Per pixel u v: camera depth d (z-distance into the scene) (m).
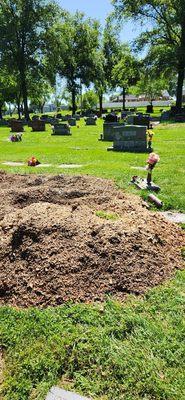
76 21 30.88
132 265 2.27
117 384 1.51
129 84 36.56
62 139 11.80
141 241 2.46
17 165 6.59
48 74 26.22
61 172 5.59
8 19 23.64
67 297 2.07
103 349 1.67
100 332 1.78
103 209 3.25
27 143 10.85
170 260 2.45
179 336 1.76
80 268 2.23
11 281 2.21
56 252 2.33
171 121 17.77
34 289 2.13
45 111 68.50
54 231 2.47
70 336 1.75
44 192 3.81
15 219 2.69
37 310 1.97
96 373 1.57
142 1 20.75
